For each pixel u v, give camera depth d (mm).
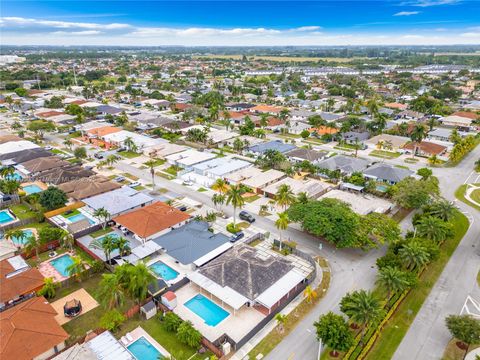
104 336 57875
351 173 129375
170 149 154250
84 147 160750
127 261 72562
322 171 128125
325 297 70125
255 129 192375
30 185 121688
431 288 73000
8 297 65375
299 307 67500
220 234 89438
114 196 106562
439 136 179250
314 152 148875
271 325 63281
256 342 59406
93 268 75938
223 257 77188
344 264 80750
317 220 81875
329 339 53312
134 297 66812
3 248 80875
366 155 157500
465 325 55625
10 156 140625
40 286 69625
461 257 83688
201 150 158250
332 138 178875
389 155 157500
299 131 192375
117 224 95750
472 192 119062
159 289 70562
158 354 57031
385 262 72875
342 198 106500
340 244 79750
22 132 173500
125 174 132125
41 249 84125
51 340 55375
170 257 83188
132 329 61906
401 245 78562
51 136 180500
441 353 57375
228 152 159875
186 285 73938
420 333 61406
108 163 139250
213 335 61062
